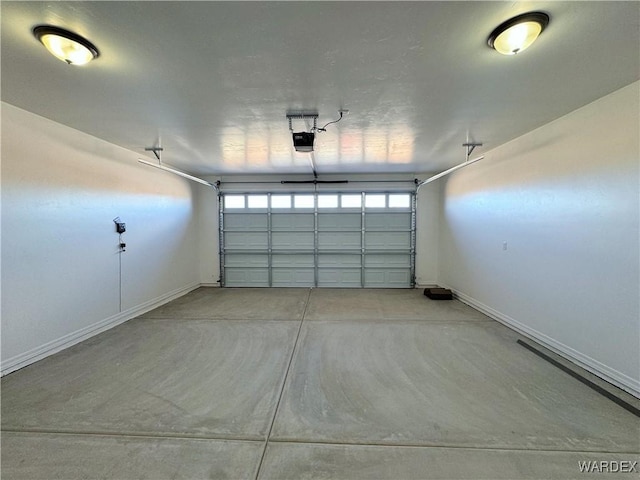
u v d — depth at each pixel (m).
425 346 3.50
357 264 7.12
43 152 3.19
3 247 2.82
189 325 4.28
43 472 1.69
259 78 2.29
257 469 1.71
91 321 3.85
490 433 2.01
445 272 6.57
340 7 1.51
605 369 2.68
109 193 4.19
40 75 2.23
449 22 1.64
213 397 2.46
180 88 2.45
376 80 2.33
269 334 3.91
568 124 3.06
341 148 4.48
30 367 2.97
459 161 5.48
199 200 7.17
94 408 2.29
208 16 1.58
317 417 2.19
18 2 1.45
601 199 2.70
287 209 7.12
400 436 1.99
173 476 1.67
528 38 1.69
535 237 3.59
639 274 2.38
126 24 1.64
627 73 2.23
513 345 3.51
